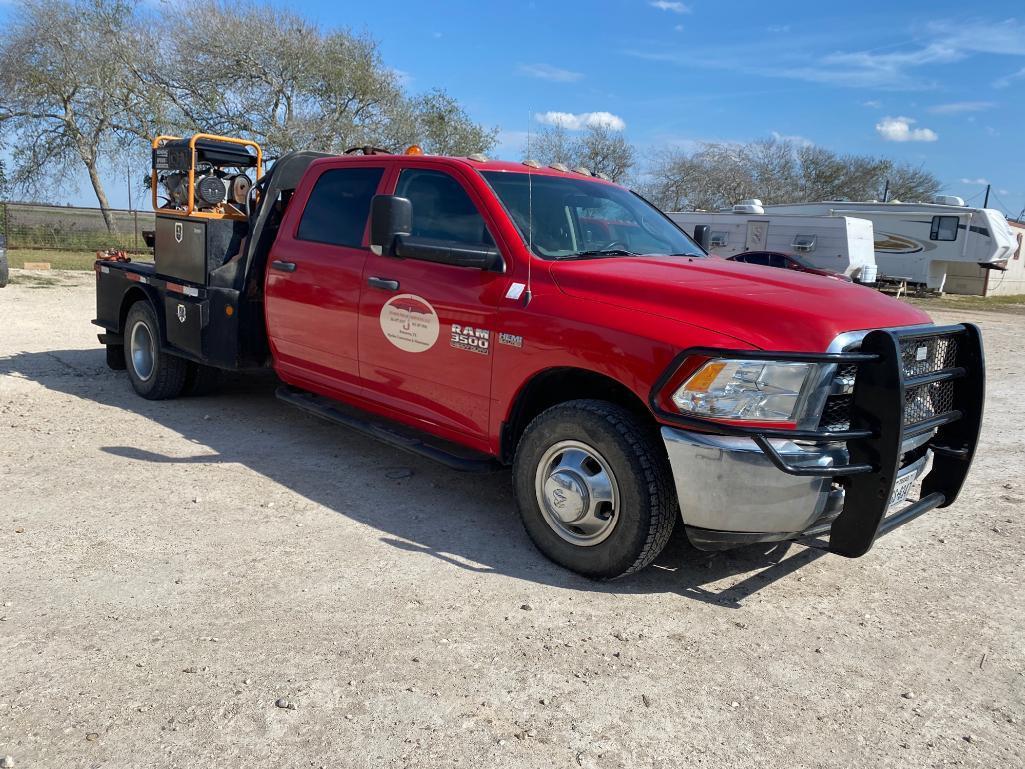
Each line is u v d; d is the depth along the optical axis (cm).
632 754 258
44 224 2931
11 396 675
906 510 375
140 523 418
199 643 306
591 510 371
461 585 368
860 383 330
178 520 425
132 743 248
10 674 280
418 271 456
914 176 5603
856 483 336
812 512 337
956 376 380
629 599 365
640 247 469
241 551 390
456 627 329
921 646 339
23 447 535
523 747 258
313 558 387
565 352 378
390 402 488
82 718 259
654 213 537
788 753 264
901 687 307
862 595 386
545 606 353
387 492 486
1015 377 1091
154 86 3183
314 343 531
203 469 511
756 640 336
